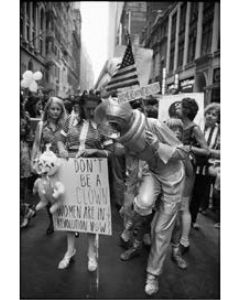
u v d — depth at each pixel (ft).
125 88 6.56
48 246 7.16
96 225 5.60
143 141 4.57
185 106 6.87
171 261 6.66
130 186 6.73
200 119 8.48
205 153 6.88
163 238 5.24
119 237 7.78
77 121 6.49
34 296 5.28
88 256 6.24
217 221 9.18
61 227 5.89
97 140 6.15
